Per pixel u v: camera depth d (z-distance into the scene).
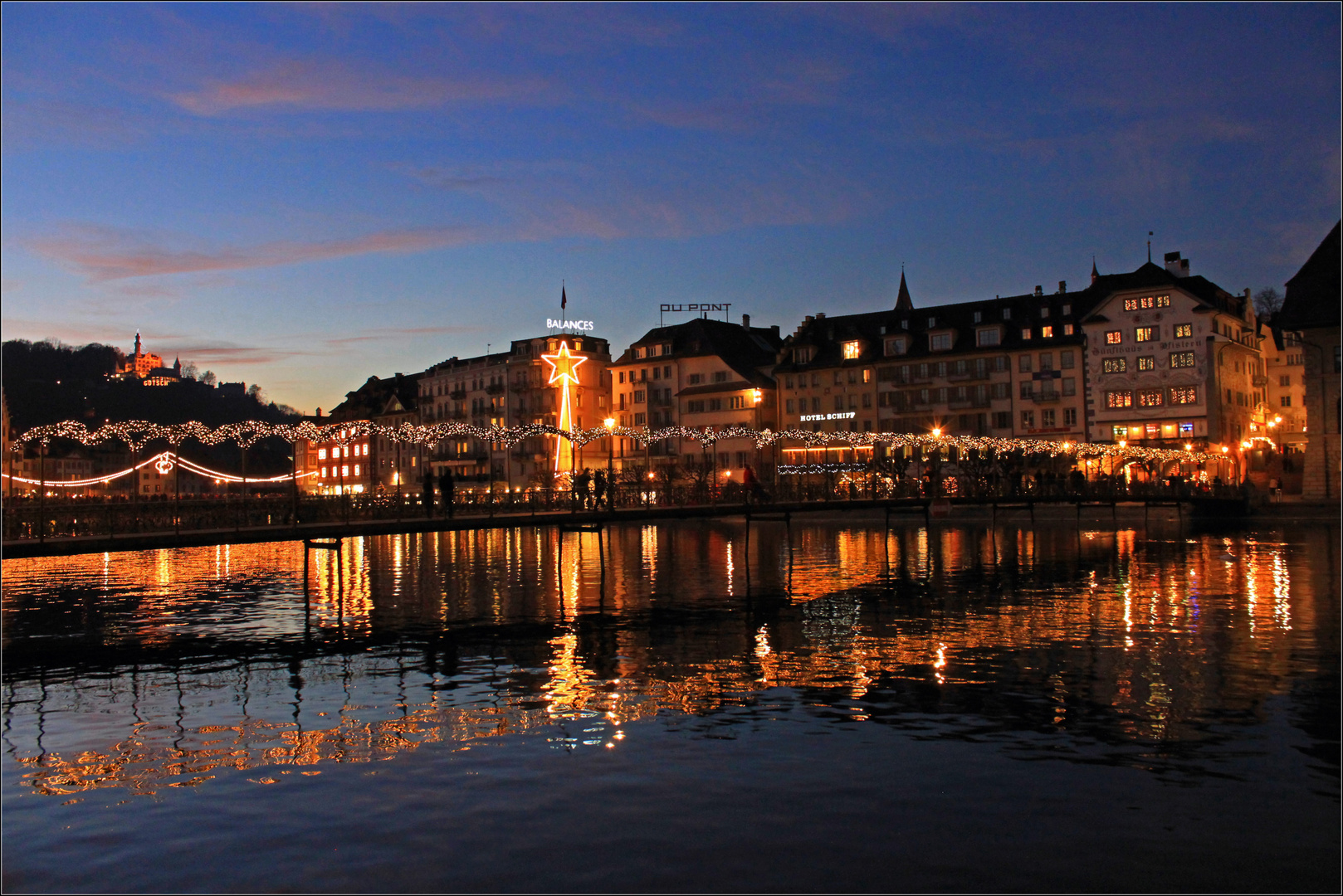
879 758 19.47
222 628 36.22
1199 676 25.47
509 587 47.19
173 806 17.72
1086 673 26.08
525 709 23.69
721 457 113.19
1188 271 92.12
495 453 128.12
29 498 67.69
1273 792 17.56
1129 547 58.91
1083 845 15.67
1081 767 18.86
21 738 22.06
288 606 42.12
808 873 14.88
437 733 21.72
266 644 32.88
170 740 21.73
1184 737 20.53
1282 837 15.84
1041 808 17.00
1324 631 30.92
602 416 125.38
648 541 77.75
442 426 58.69
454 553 69.62
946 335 101.69
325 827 16.67
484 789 18.19
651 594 43.75
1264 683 24.69
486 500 46.03
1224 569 46.50
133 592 47.88
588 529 51.53
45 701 25.30
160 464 51.28
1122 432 90.56
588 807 17.27
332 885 14.74
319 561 64.31
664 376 119.88
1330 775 18.31
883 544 66.19
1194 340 87.31
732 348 118.06
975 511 85.75
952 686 25.02
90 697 25.69
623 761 19.58
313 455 157.88
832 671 27.03
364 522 39.97
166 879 15.02
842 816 16.75
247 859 15.60
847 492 59.41
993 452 85.88
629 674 27.19
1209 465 85.81
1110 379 91.38
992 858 15.27
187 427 51.19
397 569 57.47
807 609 38.38
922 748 20.06
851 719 22.17
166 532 36.59
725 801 17.42
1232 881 14.58
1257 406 97.12
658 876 14.84
